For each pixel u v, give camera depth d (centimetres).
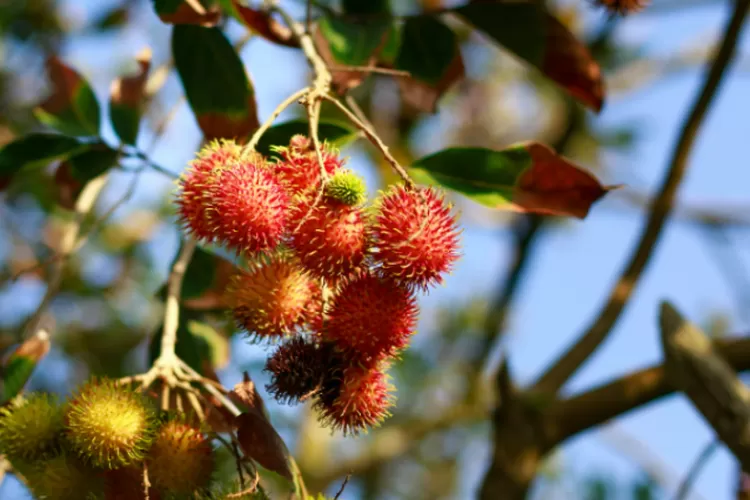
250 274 126
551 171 129
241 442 122
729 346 148
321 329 125
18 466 124
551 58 140
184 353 140
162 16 128
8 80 222
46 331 134
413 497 252
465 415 229
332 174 124
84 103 143
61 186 146
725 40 156
